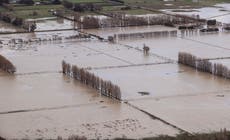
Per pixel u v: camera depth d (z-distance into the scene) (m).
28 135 133.50
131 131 135.62
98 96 162.12
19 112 149.50
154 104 155.38
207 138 124.94
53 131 135.88
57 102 157.12
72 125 139.75
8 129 137.50
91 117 145.38
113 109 151.25
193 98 160.25
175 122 141.75
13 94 164.50
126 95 163.25
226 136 126.38
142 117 145.25
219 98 160.00
